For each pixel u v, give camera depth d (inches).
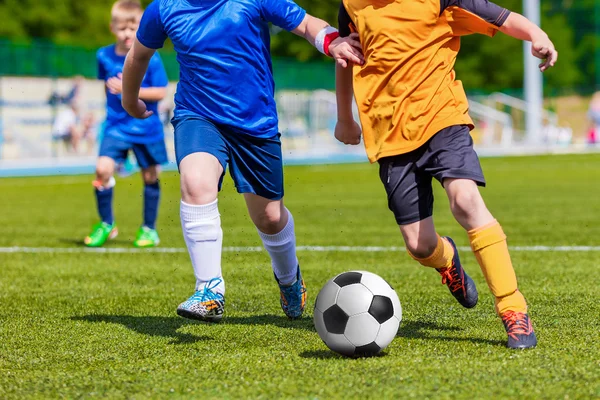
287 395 173.8
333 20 2527.1
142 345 231.1
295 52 2694.4
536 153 2069.4
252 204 256.1
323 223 620.4
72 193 1010.7
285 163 1796.3
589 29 3070.9
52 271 398.6
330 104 2060.8
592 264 394.3
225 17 237.8
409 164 230.7
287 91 2012.8
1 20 2186.3
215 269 229.8
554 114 2591.0
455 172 219.8
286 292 268.8
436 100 226.2
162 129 494.0
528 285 333.4
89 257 449.7
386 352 214.8
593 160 1652.3
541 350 211.5
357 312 207.6
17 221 669.3
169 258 445.4
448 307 287.6
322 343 230.5
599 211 681.0
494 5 231.0
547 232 536.4
